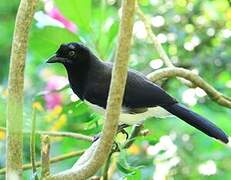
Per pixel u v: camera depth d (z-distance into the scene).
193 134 13.35
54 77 12.55
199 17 14.90
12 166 5.87
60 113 10.69
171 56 14.54
